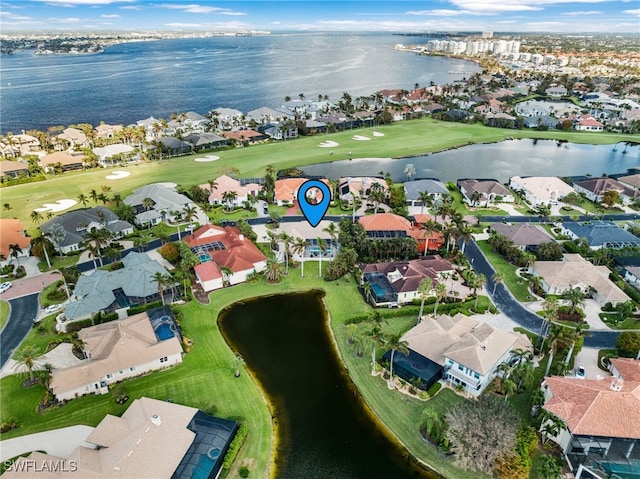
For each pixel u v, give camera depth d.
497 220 131.12
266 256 107.31
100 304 83.69
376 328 68.69
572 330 76.69
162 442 53.28
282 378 70.12
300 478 54.12
